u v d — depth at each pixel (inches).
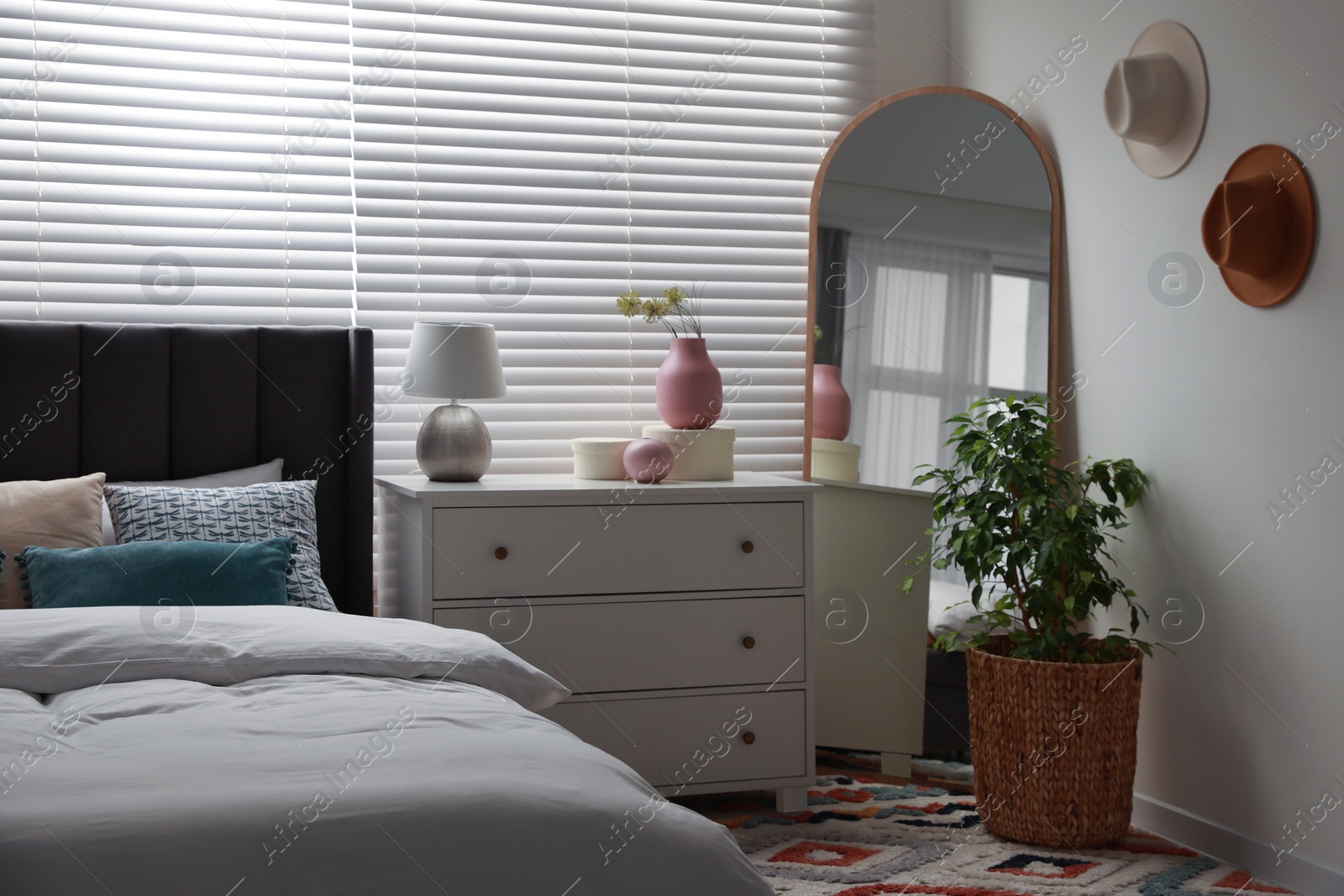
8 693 62.6
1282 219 90.2
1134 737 99.7
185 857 43.3
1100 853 97.9
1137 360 108.7
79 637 67.6
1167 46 103.7
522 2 122.3
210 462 107.3
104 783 47.8
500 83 121.3
